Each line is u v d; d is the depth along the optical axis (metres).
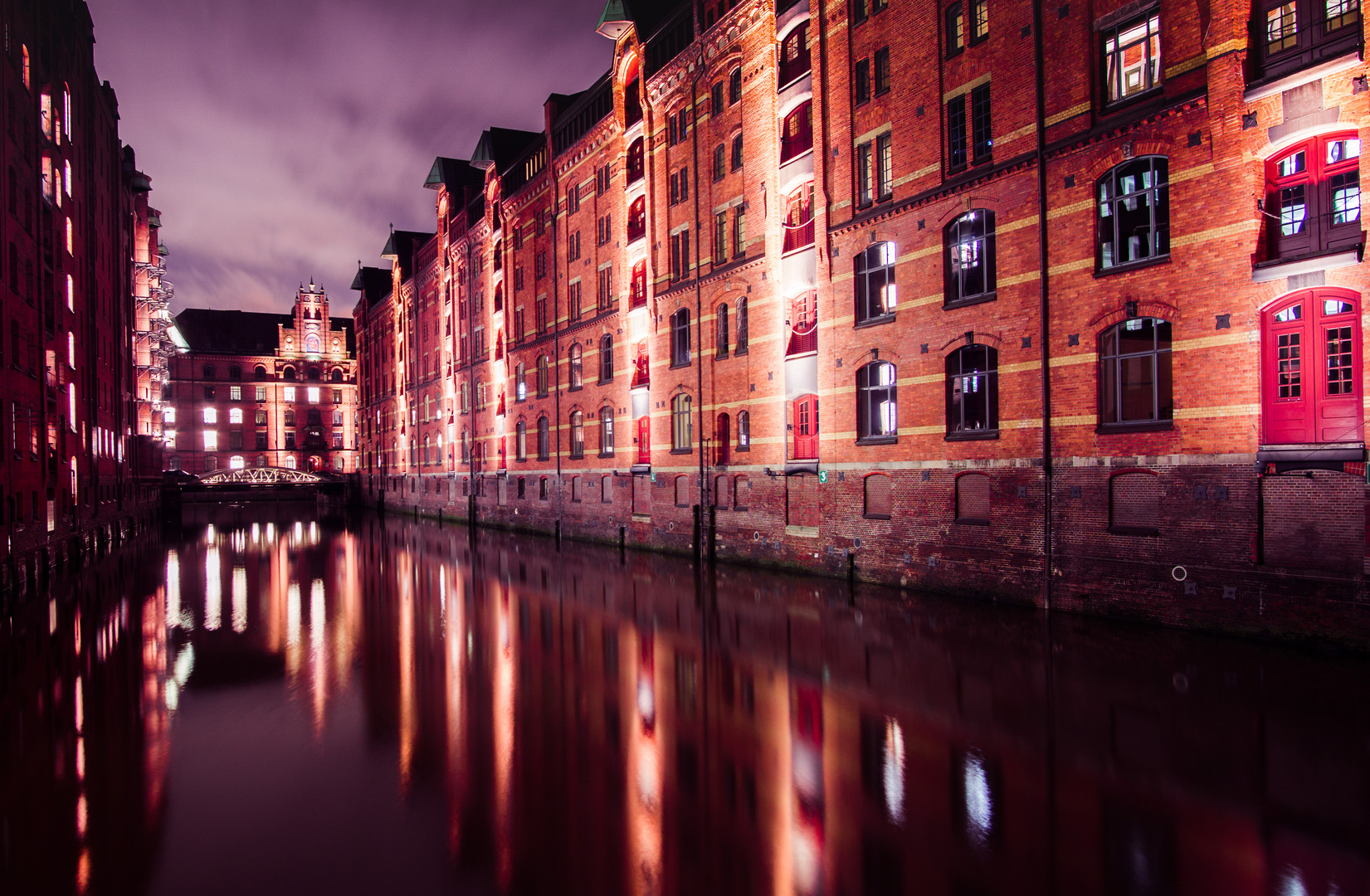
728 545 24.17
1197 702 9.66
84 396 32.66
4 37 22.00
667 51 27.00
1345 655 11.09
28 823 7.56
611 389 30.95
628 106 29.62
